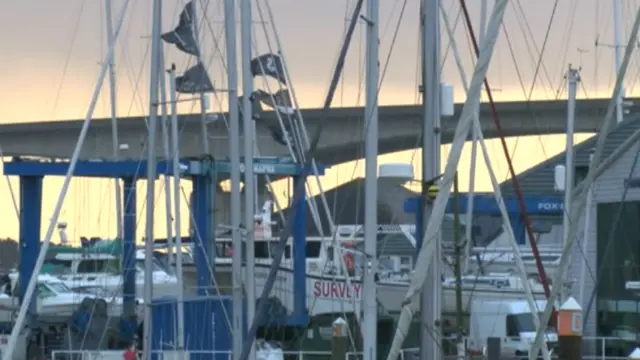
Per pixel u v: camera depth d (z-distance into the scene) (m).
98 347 76.44
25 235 95.62
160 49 67.38
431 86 48.09
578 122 184.25
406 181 52.72
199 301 67.06
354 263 91.62
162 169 86.94
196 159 90.19
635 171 82.62
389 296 89.25
